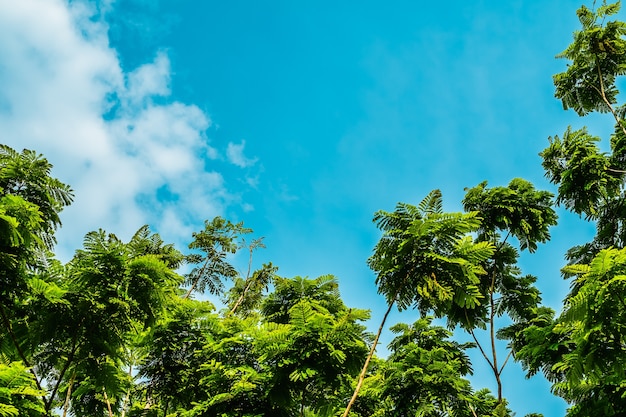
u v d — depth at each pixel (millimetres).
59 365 8609
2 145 7906
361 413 11234
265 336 8602
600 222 13938
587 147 13039
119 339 8562
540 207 13422
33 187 7914
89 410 11172
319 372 7945
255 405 8930
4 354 8086
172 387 10578
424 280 8359
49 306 7992
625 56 13797
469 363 12695
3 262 7203
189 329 11125
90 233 8227
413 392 10672
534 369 11461
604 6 13383
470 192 13625
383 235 8969
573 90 14969
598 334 7219
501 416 10945
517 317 13984
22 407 6375
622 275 6344
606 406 9039
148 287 8375
